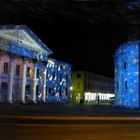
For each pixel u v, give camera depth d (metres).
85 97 94.06
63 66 79.62
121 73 54.31
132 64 49.84
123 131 15.46
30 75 63.66
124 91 52.38
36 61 64.50
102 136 12.87
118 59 56.72
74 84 94.06
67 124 18.36
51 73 73.19
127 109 46.22
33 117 22.09
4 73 55.19
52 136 12.12
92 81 99.75
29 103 61.47
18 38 57.47
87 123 19.77
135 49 49.44
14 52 57.03
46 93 70.75
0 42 52.97
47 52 68.62
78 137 12.23
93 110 39.47
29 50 62.34
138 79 48.66
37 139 10.51
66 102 80.06
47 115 25.23
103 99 109.00
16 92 58.56
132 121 23.27
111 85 117.88
